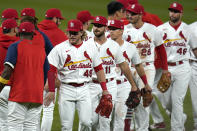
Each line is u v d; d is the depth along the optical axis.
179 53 36.88
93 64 29.80
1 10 100.56
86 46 29.45
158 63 39.03
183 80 36.69
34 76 26.84
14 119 26.81
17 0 117.19
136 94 32.59
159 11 114.00
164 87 35.84
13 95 26.59
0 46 29.03
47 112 31.80
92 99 31.50
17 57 26.36
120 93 33.19
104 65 31.33
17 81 26.52
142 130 35.66
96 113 31.03
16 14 33.94
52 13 35.81
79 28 28.81
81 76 29.39
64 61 29.09
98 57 29.69
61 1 123.06
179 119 36.50
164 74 36.12
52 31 34.69
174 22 37.22
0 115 30.02
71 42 29.05
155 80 39.56
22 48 26.52
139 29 36.06
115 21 33.06
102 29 31.06
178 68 36.78
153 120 40.97
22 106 26.80
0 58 29.03
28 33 26.91
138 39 36.03
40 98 27.17
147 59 36.19
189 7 122.12
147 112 35.56
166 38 37.16
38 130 31.16
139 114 35.53
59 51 28.97
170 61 37.03
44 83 28.48
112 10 36.84
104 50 31.20
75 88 29.38
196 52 37.16
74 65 29.19
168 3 129.62
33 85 26.77
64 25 86.06
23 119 27.16
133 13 35.59
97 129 32.25
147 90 34.19
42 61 27.39
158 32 36.16
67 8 111.75
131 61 34.44
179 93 36.62
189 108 44.88
